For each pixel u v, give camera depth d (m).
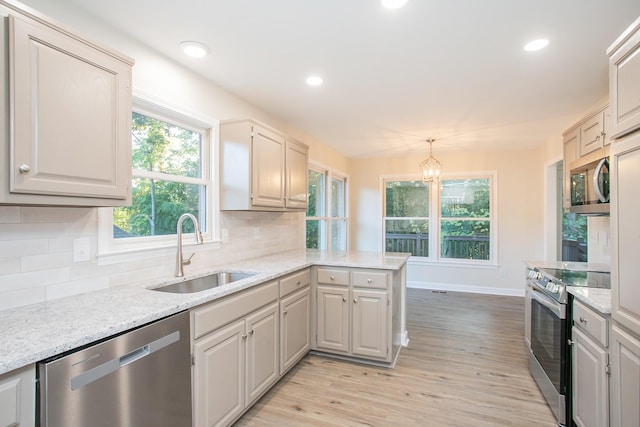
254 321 2.12
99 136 1.48
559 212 4.57
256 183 2.70
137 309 1.46
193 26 1.88
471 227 5.47
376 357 2.74
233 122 2.68
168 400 1.48
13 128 1.19
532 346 2.63
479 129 3.99
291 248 3.94
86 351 1.15
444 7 1.69
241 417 2.08
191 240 2.48
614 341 1.50
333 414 2.11
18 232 1.50
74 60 1.38
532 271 2.73
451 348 3.14
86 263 1.77
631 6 1.65
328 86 2.74
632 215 1.33
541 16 1.75
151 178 2.23
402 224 5.89
